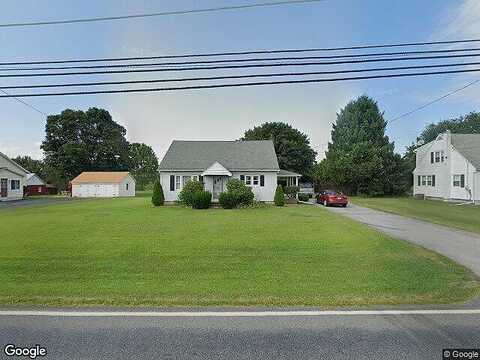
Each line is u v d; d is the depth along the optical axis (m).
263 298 5.35
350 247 9.57
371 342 3.88
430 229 13.64
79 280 6.37
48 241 10.30
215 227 13.37
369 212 21.16
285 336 4.03
